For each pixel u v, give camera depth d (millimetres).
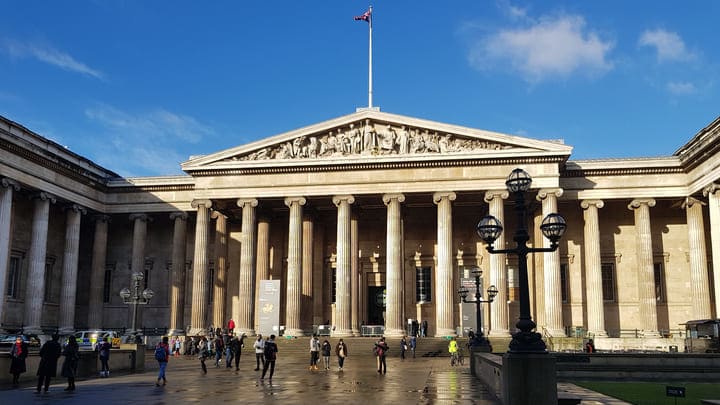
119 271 77500
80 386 32906
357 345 60344
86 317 75688
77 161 69875
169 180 73250
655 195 66062
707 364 36656
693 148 61344
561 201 68500
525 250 21047
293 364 50188
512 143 62469
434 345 59844
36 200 64062
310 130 65938
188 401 26062
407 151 64375
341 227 64188
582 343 59344
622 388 31328
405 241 74688
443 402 25141
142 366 45812
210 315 75250
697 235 64250
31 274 63469
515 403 18703
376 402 25438
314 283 73250
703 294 63156
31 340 54125
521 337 19422
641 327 66562
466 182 63062
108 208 74375
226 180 67062
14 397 27656
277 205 70688
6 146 58750
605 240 71188
